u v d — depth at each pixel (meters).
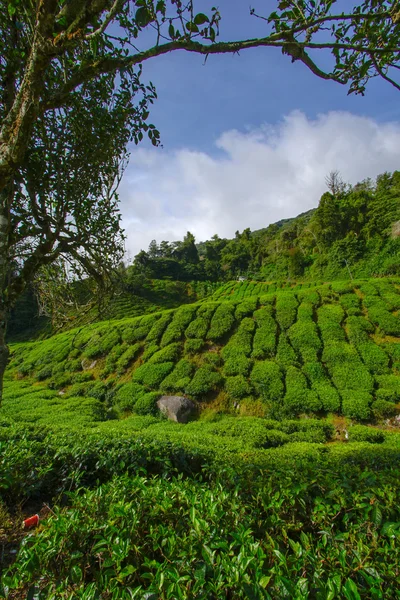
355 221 45.06
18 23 2.83
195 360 17.61
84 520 2.79
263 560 2.23
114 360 20.05
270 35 2.33
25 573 2.26
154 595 1.93
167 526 2.82
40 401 16.98
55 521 2.70
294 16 2.50
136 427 12.28
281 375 14.77
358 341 15.57
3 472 4.28
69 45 2.17
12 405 16.64
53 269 5.05
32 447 5.54
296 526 2.94
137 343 20.67
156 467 5.26
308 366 14.85
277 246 64.31
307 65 2.67
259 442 10.09
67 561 2.42
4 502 4.04
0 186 2.46
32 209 3.90
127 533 2.57
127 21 3.26
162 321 21.38
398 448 6.95
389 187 52.12
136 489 3.29
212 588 1.96
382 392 12.70
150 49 2.39
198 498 3.24
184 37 2.29
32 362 23.84
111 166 4.54
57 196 3.86
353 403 12.38
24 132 2.36
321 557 2.39
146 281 55.97
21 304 39.03
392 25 2.39
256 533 2.86
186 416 14.37
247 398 14.45
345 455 6.58
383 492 3.23
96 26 2.70
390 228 40.84
